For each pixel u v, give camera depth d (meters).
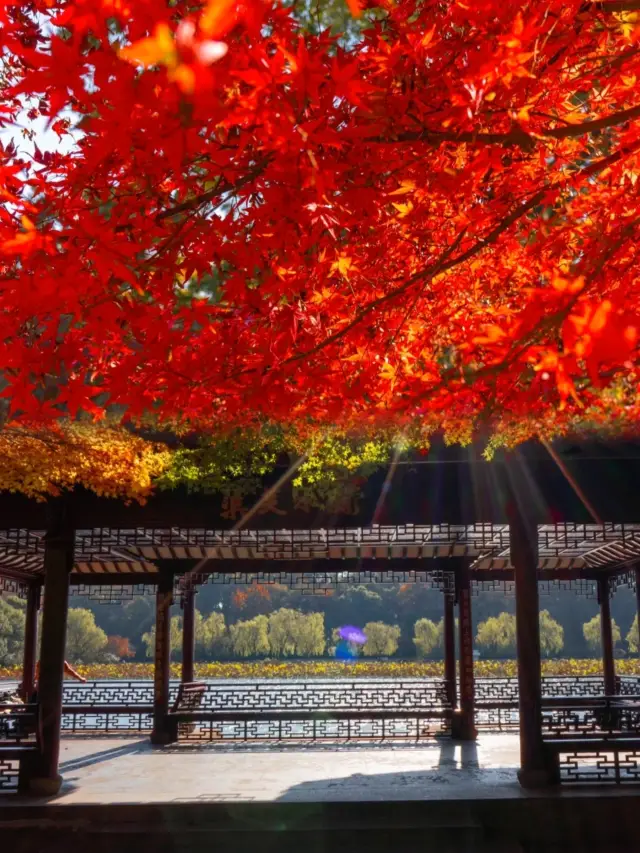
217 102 1.53
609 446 6.93
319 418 3.89
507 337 1.86
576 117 2.70
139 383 2.76
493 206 3.22
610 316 1.50
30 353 2.49
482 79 1.99
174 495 7.51
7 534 9.27
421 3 2.40
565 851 6.68
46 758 7.48
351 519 7.30
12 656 32.50
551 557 12.10
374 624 37.09
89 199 2.49
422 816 6.96
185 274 2.65
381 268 3.27
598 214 3.07
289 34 1.96
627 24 2.33
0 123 2.24
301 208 2.34
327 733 12.13
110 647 37.34
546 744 7.39
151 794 7.43
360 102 1.71
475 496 7.38
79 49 1.58
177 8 1.54
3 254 2.10
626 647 38.59
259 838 6.70
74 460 5.59
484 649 37.41
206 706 12.09
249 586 41.56
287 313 2.87
